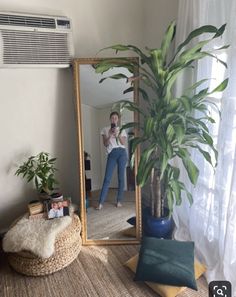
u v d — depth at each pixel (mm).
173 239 1983
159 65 1653
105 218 2119
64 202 1934
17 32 1867
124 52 2271
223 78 1563
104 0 2121
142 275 1612
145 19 2273
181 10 1777
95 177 2111
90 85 2035
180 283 1543
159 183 1936
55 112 2164
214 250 1744
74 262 1860
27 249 1651
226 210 1562
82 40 2121
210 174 1728
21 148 2105
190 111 1601
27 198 2199
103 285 1648
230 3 1461
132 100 2029
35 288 1637
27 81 2025
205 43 1513
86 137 2066
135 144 1873
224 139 1525
